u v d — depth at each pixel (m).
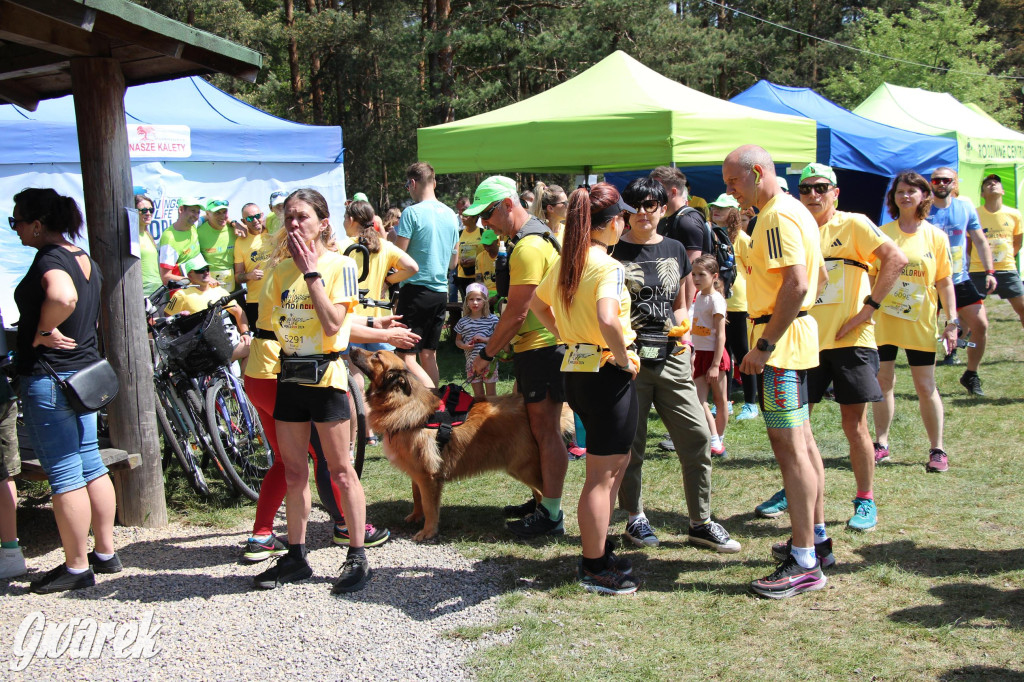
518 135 7.26
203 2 21.81
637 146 6.79
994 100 29.69
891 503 4.66
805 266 3.34
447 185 25.02
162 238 7.22
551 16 24.95
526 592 3.64
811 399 4.32
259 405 4.00
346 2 27.42
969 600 3.44
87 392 3.59
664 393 4.01
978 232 7.33
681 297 4.10
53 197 3.64
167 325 4.89
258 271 6.60
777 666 2.96
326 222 3.50
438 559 4.05
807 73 32.03
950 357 8.52
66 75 5.00
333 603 3.56
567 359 3.48
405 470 4.29
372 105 28.77
